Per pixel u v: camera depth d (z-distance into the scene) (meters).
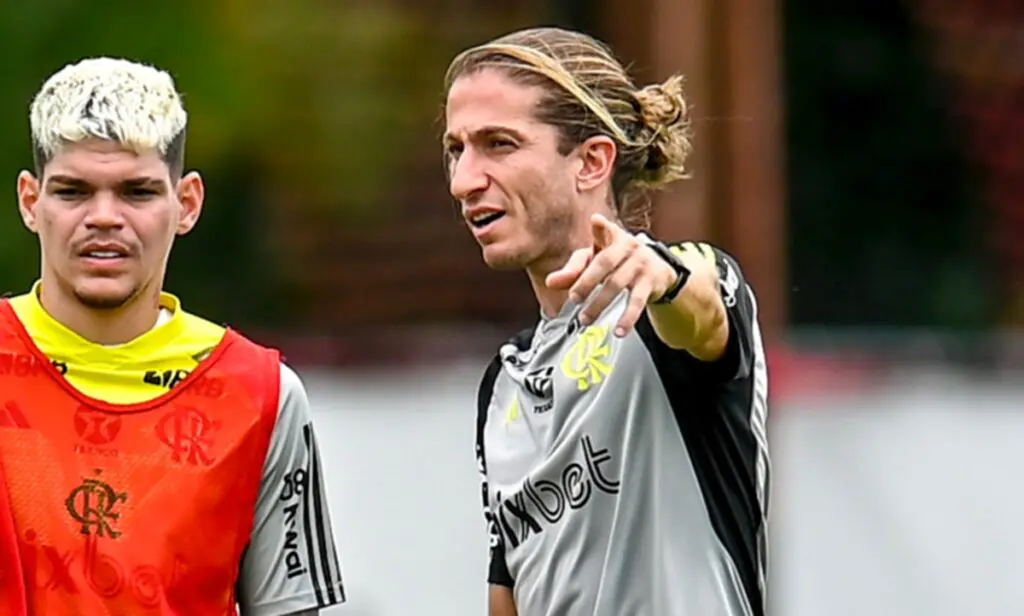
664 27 22.48
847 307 45.03
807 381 27.78
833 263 45.31
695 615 12.46
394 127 44.81
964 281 45.31
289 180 43.94
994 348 30.39
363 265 44.12
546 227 12.89
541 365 13.19
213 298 43.28
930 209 45.78
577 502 12.75
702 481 12.52
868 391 27.62
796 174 45.56
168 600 12.33
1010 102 46.00
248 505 12.68
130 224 12.18
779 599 23.22
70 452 12.38
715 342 12.14
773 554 23.44
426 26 45.41
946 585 23.45
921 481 25.05
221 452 12.57
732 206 22.59
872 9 46.09
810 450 25.73
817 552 23.91
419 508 23.58
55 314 12.55
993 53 46.09
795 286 44.72
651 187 13.61
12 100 38.31
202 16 41.81
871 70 46.00
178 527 12.39
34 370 12.47
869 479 25.05
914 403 27.23
